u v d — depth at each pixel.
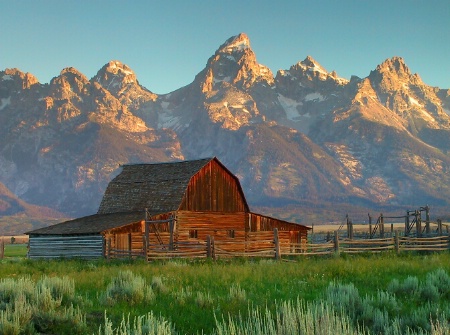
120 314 15.66
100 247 49.88
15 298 14.84
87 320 14.89
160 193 58.62
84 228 52.06
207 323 14.56
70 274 27.83
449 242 42.97
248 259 38.97
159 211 56.16
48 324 13.67
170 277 24.78
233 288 19.03
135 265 34.91
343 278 24.48
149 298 17.77
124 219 53.47
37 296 15.29
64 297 17.00
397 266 28.06
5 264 39.53
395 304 15.81
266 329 10.59
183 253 40.75
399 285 19.45
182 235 55.97
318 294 18.91
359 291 19.86
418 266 28.19
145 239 40.94
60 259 48.50
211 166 59.53
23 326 13.12
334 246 40.41
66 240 52.25
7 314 13.58
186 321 14.79
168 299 18.12
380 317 13.49
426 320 13.35
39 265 37.81
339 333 10.47
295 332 10.33
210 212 58.59
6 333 12.65
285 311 10.89
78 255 51.19
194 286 21.88
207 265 32.62
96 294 19.44
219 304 16.78
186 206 57.03
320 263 31.22
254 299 17.91
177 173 60.12
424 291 18.23
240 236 60.31
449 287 19.12
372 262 31.05
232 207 60.38
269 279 24.11
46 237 53.59
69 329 13.66
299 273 25.91
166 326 12.25
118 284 19.16
